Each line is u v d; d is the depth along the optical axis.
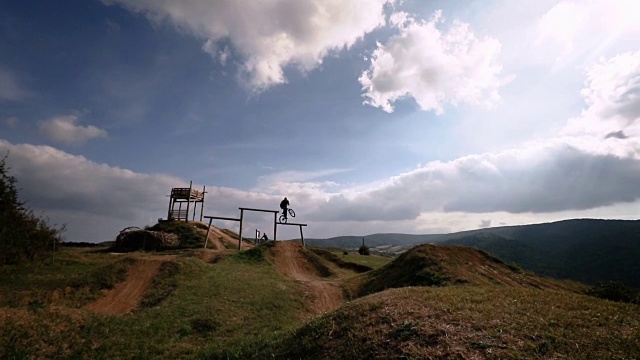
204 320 15.88
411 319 9.45
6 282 18.36
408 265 22.97
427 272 20.73
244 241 48.34
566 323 8.88
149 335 14.13
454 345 7.82
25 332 11.94
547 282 22.55
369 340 8.95
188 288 20.11
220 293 19.77
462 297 11.55
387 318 9.86
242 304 18.52
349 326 10.12
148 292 19.62
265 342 11.48
